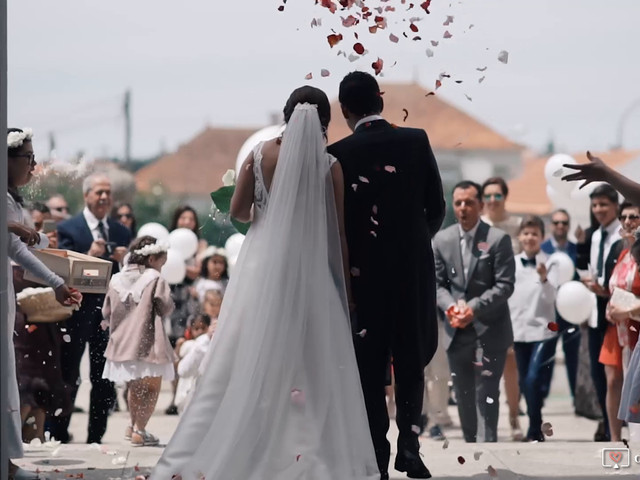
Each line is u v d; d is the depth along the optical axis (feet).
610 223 29.45
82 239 29.48
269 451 17.54
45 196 35.19
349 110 19.33
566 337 35.47
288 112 19.03
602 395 29.12
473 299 26.27
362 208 18.85
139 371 26.27
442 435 30.22
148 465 21.94
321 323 18.03
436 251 27.02
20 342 25.08
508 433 32.04
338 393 17.93
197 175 213.87
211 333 32.19
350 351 18.20
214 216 21.18
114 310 26.61
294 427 17.70
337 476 17.52
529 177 190.70
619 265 25.25
